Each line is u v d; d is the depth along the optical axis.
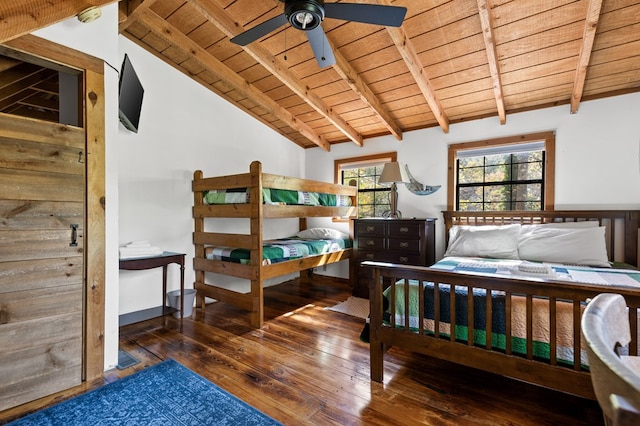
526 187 3.66
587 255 2.86
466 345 1.79
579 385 1.49
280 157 4.86
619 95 3.14
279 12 2.69
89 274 2.07
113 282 2.23
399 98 3.69
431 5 2.45
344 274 4.84
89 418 1.68
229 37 2.92
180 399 1.84
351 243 4.63
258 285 3.01
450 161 4.04
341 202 4.45
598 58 2.73
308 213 3.70
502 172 3.79
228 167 4.07
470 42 2.75
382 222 3.94
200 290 3.58
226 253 3.34
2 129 1.75
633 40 2.51
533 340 1.66
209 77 3.66
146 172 3.27
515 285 1.63
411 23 2.62
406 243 3.78
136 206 3.19
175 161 3.51
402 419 1.68
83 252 2.05
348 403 1.82
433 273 1.87
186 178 3.62
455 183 4.04
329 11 1.77
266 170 4.61
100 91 2.12
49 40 1.89
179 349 2.51
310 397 1.88
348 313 3.42
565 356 1.59
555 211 3.38
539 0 2.29
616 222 3.15
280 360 2.33
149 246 3.03
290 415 1.71
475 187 3.95
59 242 1.95
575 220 3.30
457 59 2.97
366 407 1.78
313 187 3.80
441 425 1.63
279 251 3.30
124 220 3.09
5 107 2.77
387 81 3.42
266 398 1.86
